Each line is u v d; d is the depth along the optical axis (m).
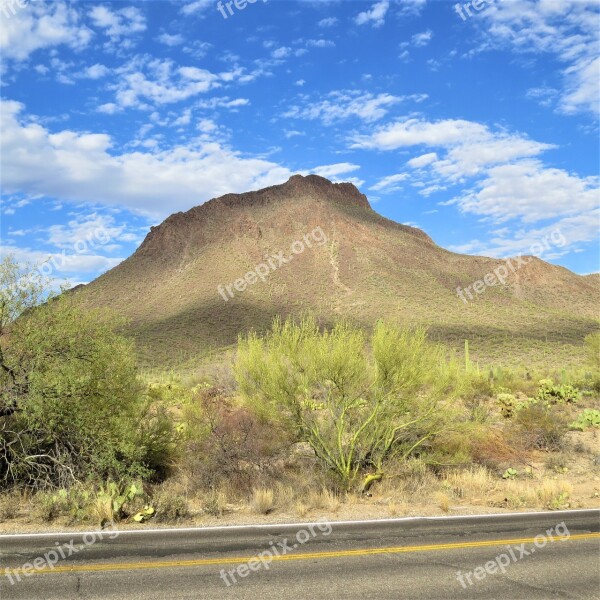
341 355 11.49
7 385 9.69
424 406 12.25
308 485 10.42
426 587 5.69
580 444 14.81
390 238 152.62
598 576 6.05
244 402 12.80
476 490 10.88
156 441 11.62
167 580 5.79
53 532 7.67
